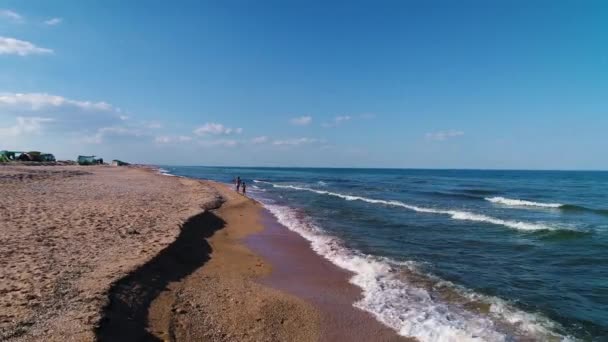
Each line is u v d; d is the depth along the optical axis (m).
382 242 15.40
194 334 6.43
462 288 9.93
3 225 11.41
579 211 27.33
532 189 51.78
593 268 12.12
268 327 7.17
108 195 21.30
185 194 25.56
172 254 10.16
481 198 36.78
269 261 12.02
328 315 7.97
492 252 14.10
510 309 8.56
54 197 18.67
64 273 7.55
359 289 9.66
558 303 9.02
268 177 85.69
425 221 21.06
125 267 8.16
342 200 32.41
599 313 8.45
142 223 13.20
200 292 8.41
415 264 12.09
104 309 6.08
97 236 10.86
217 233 15.34
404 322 7.73
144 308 6.90
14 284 6.82
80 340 5.04
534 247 14.97
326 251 13.52
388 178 90.31
